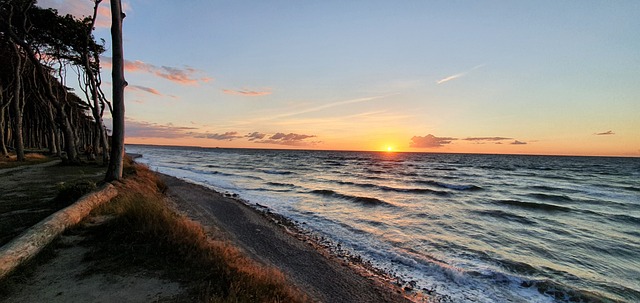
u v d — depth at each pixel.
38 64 17.77
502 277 8.13
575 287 7.79
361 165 63.22
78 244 5.41
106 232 5.76
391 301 6.81
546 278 8.27
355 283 7.55
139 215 6.00
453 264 9.05
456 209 17.22
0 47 22.33
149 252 5.08
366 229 12.63
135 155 70.06
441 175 41.38
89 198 7.50
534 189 28.19
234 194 20.36
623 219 15.70
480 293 7.34
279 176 35.69
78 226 6.20
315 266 8.44
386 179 34.56
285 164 60.94
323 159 89.25
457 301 6.95
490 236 12.12
